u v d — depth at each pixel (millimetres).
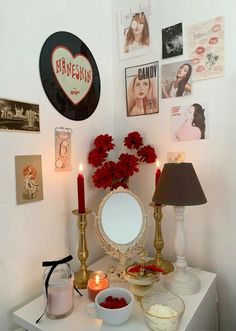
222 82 1044
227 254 1074
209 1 1061
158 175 1082
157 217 1081
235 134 1028
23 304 906
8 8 851
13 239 873
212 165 1083
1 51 830
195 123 1112
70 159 1100
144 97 1251
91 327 751
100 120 1272
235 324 1078
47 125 992
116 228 1066
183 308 742
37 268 957
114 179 1143
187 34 1116
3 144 837
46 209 992
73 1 1112
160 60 1194
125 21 1292
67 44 1079
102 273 960
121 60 1315
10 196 861
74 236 1116
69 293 811
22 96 896
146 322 732
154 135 1230
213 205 1092
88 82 1191
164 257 1232
